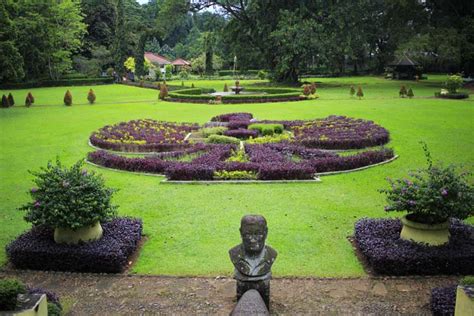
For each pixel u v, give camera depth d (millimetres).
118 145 15281
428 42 33781
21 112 26062
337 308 5746
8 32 29922
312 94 31656
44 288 6316
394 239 7086
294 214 9203
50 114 25094
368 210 9430
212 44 55188
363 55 61125
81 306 5844
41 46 45812
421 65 49656
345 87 40312
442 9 37938
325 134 16359
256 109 25844
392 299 5953
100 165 13445
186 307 5789
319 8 38719
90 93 30312
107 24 61156
